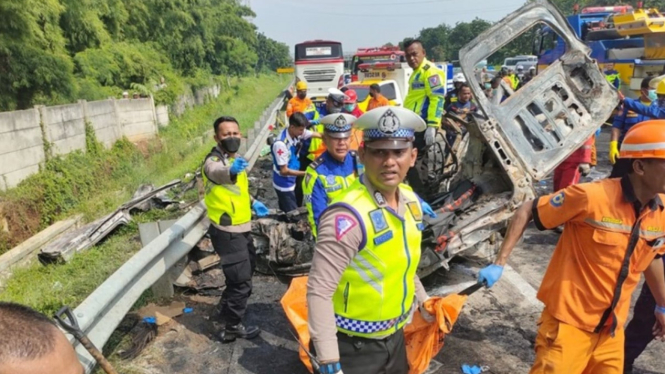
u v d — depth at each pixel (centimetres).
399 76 1714
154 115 1520
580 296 232
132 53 1773
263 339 389
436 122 537
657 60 1311
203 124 2103
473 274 438
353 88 1395
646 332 309
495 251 441
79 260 577
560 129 412
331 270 193
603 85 419
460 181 493
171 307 435
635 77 1368
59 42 1177
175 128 1775
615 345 241
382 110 188
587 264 229
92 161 1055
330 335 191
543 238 615
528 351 365
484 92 413
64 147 1004
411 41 564
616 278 227
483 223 397
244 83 4172
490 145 404
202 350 372
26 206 816
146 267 377
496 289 467
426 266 384
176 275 462
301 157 692
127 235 658
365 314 206
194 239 453
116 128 1254
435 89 542
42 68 1057
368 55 1966
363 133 195
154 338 384
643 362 352
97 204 921
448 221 387
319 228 198
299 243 439
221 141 364
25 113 880
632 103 502
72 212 891
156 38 2348
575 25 1664
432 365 349
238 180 364
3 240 732
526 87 416
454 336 387
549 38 1530
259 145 1055
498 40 411
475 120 412
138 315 416
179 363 354
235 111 2662
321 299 192
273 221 469
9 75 1016
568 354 233
